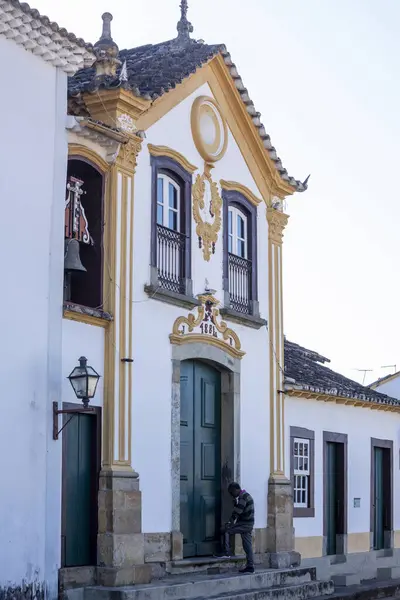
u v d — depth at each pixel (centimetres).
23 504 1265
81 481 1434
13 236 1284
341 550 2175
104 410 1470
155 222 1603
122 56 1928
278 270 1944
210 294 1720
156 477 1560
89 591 1375
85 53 1380
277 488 1864
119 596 1362
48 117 1358
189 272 1678
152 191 1599
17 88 1308
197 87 1738
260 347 1878
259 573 1684
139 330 1546
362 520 2272
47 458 1305
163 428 1587
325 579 1961
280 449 1902
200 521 1711
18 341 1279
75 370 1330
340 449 2214
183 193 1691
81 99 1517
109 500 1437
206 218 1742
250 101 1828
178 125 1678
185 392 1706
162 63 1722
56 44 1336
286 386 1947
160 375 1591
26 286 1299
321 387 2094
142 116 1583
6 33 1285
